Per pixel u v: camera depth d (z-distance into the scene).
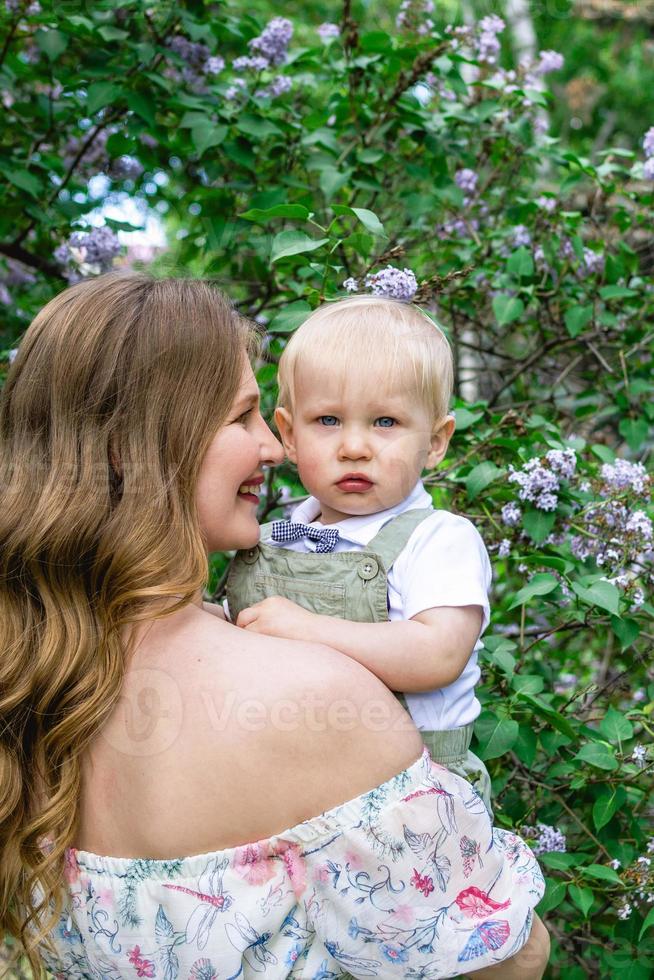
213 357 1.10
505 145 2.70
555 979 1.93
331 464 1.32
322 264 1.89
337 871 0.97
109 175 2.89
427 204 2.49
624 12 8.66
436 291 1.79
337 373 1.31
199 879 0.97
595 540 1.85
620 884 1.68
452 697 1.25
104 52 2.49
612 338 2.57
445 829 1.01
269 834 0.97
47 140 2.71
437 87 2.62
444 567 1.24
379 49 2.32
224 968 0.97
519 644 2.06
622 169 2.55
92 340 1.09
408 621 1.19
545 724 1.78
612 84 8.08
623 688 2.08
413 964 0.99
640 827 1.93
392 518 1.32
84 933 1.04
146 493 1.05
